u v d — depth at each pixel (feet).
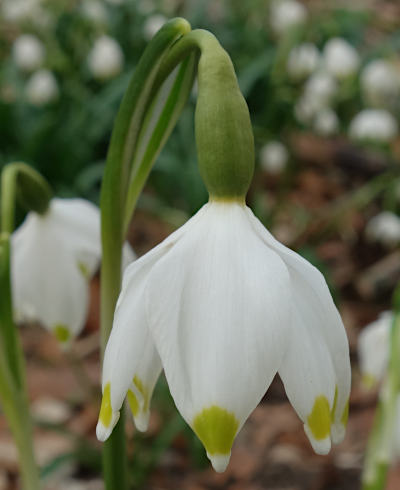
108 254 0.39
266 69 1.75
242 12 2.01
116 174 0.38
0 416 0.97
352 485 0.86
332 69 1.76
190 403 0.30
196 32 0.34
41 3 1.95
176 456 0.92
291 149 1.61
